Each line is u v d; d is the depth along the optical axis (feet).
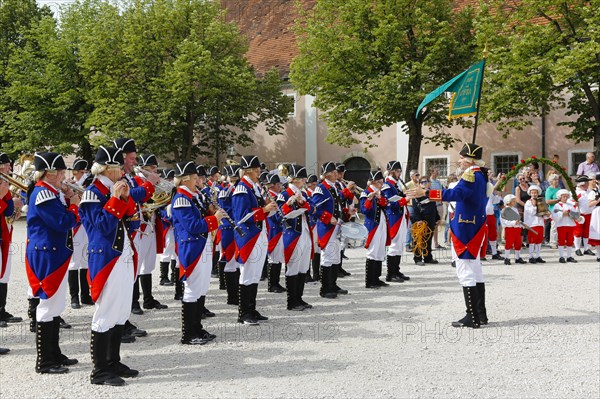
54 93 95.76
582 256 48.73
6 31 111.24
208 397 17.20
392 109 66.80
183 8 83.25
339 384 18.28
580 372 19.45
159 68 85.97
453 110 30.66
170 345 23.00
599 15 55.67
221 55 85.15
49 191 19.97
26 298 32.89
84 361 21.04
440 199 25.77
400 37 66.54
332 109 80.69
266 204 28.07
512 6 65.67
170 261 37.65
